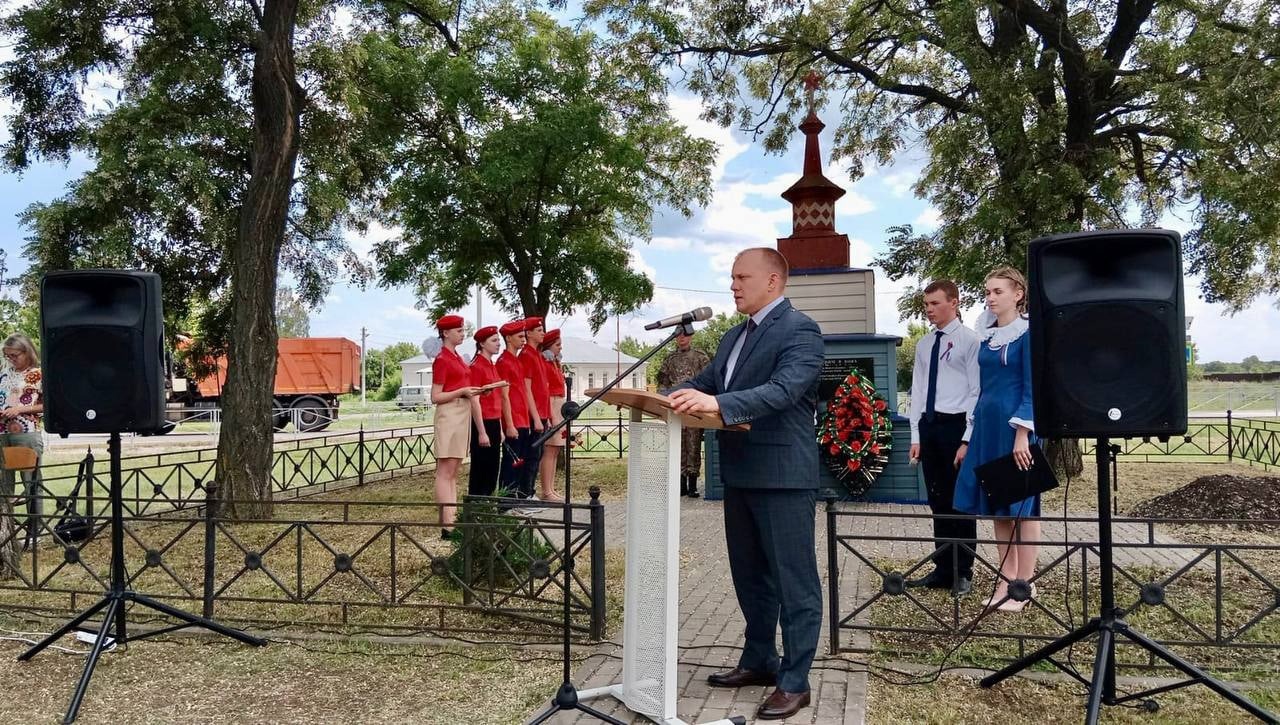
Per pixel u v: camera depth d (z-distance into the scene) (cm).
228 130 1005
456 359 738
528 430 943
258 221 835
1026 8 1107
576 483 1193
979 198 1158
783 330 362
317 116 1145
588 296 1402
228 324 1228
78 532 750
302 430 2478
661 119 1473
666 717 333
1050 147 1108
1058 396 333
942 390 568
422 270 1357
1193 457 1525
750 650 396
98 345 424
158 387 436
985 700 384
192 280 1144
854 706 370
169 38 989
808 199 1023
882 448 923
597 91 1349
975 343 556
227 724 367
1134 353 323
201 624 460
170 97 1013
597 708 370
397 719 370
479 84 1248
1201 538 723
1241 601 523
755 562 385
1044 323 336
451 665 435
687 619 511
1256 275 1379
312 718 372
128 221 1029
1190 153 1127
